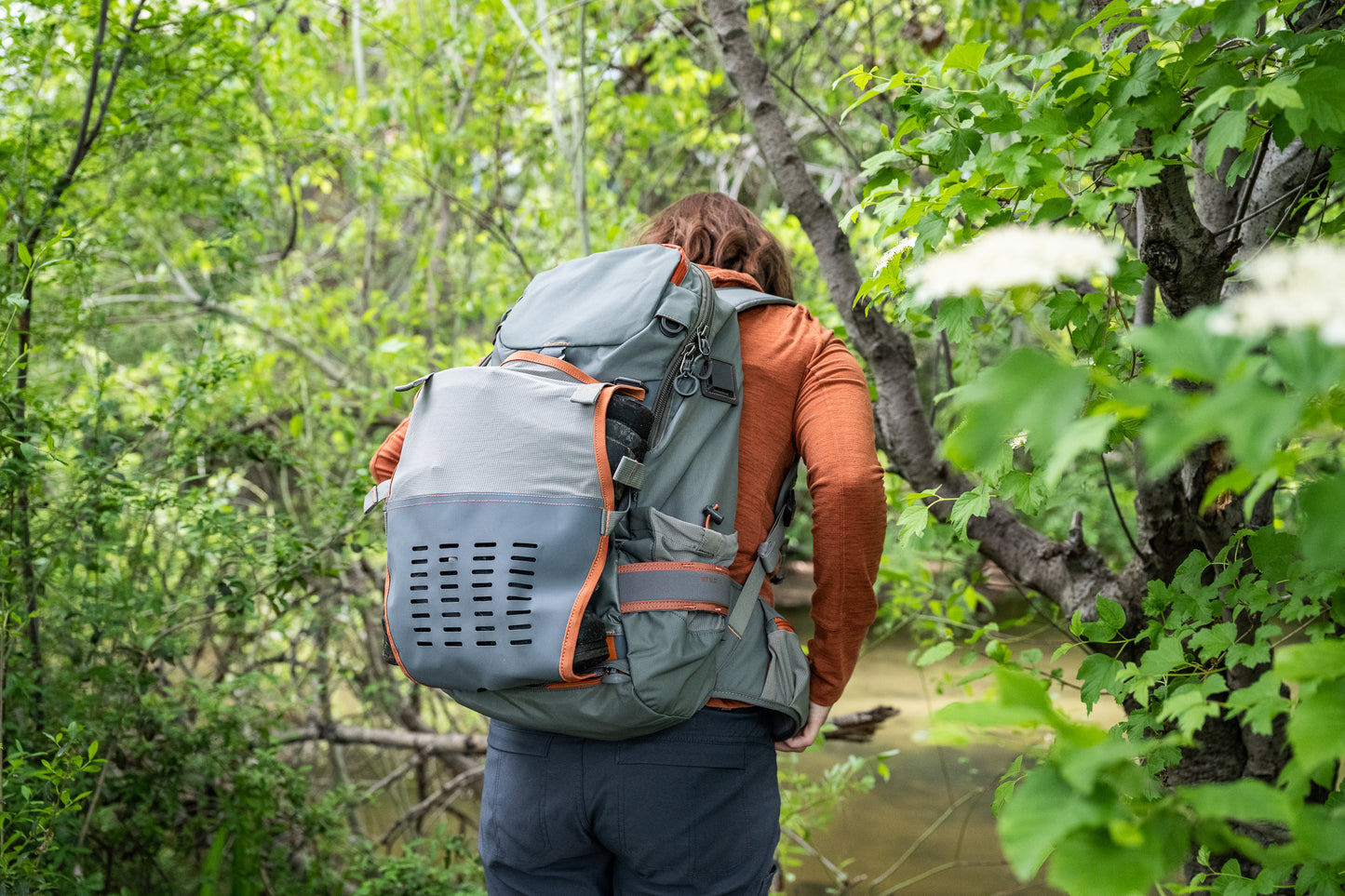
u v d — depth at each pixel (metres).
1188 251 1.26
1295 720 0.63
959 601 2.41
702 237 1.64
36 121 2.49
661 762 1.28
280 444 3.36
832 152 4.29
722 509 1.31
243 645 3.59
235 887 2.80
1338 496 0.56
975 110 1.28
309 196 6.26
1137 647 1.72
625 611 1.23
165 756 2.70
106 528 2.40
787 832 3.14
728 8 2.23
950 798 4.12
